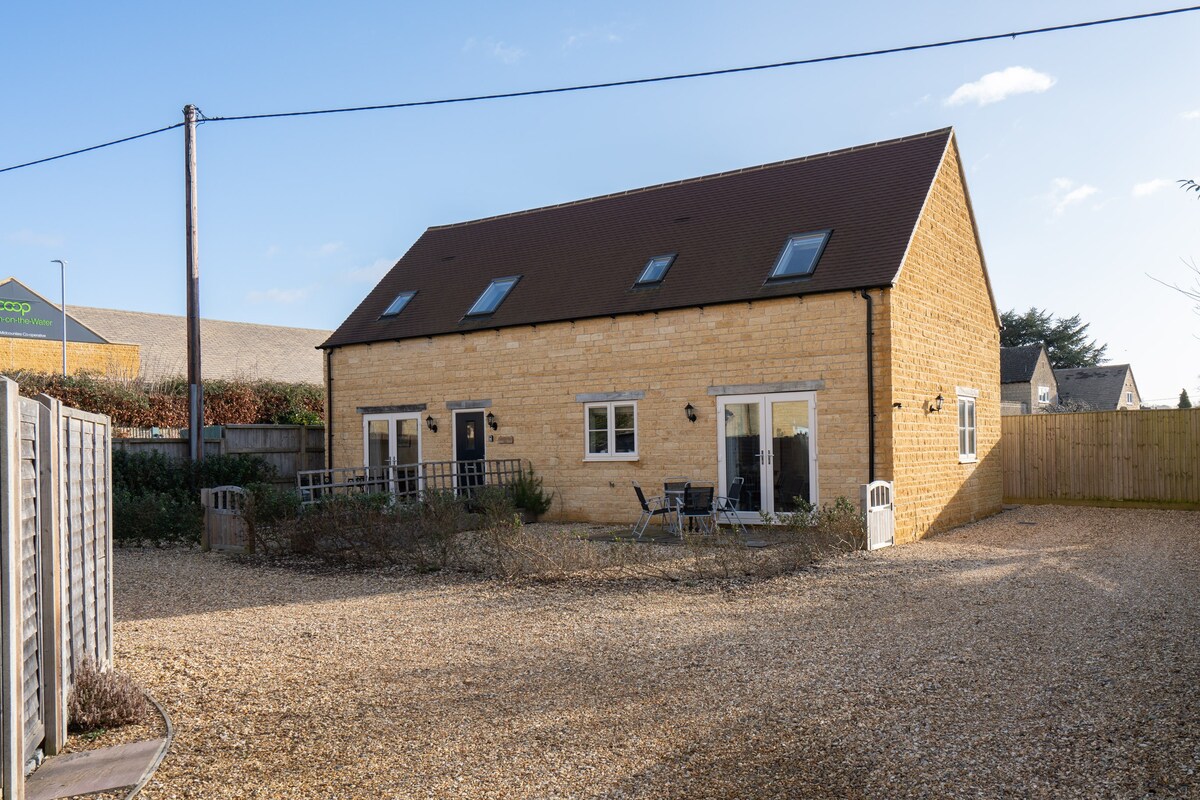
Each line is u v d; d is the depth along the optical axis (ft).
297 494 45.68
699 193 61.87
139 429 66.33
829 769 14.90
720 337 50.62
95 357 114.21
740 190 59.82
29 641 15.11
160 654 23.81
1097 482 64.03
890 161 54.80
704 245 55.67
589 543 40.14
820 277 47.78
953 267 55.06
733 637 24.67
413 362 63.41
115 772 15.28
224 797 14.25
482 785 14.56
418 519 41.01
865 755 15.48
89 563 19.30
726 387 50.21
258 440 65.36
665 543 43.37
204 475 56.70
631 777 14.78
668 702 18.79
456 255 70.38
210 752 16.30
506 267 64.85
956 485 54.08
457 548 39.75
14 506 13.28
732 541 39.68
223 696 19.88
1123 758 14.98
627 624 26.68
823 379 47.21
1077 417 64.85
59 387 67.62
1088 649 22.39
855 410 46.34
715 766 15.17
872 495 42.45
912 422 47.88
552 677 20.97
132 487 54.08
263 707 19.01
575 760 15.57
